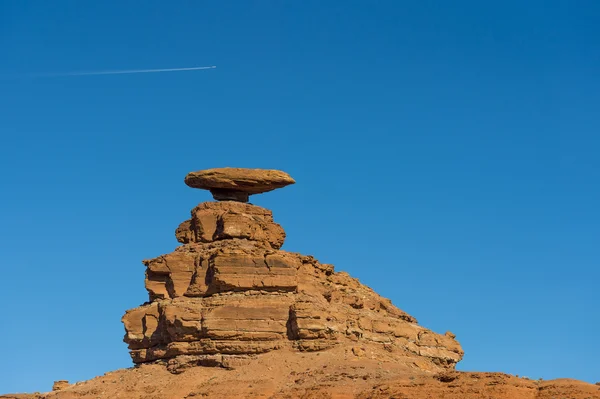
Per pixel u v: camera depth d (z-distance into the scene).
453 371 137.88
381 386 132.62
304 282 150.62
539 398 130.12
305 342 144.00
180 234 155.38
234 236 151.88
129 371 148.50
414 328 154.75
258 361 143.00
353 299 154.62
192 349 145.25
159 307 150.00
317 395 132.75
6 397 147.00
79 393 143.62
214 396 136.50
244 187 156.38
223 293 147.75
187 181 157.25
